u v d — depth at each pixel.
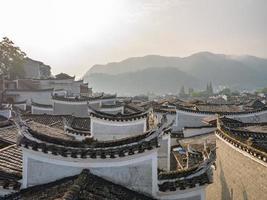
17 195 12.80
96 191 11.84
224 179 21.41
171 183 13.54
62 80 78.44
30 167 13.30
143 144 13.06
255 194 16.47
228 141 19.95
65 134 26.03
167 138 24.38
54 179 13.19
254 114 42.56
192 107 50.78
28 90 66.69
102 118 25.11
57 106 49.50
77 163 13.07
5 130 24.59
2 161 15.65
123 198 12.09
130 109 51.44
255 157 16.31
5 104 54.31
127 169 13.20
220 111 46.31
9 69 84.88
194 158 20.36
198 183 13.48
